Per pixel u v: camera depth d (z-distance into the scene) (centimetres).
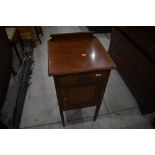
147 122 150
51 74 86
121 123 149
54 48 106
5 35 163
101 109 162
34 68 220
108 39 298
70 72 87
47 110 161
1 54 141
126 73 175
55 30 335
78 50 105
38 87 189
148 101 139
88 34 117
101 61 96
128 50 161
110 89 186
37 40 276
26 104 167
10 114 154
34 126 146
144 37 131
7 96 171
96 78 100
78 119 152
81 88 107
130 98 175
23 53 243
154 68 121
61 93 106
